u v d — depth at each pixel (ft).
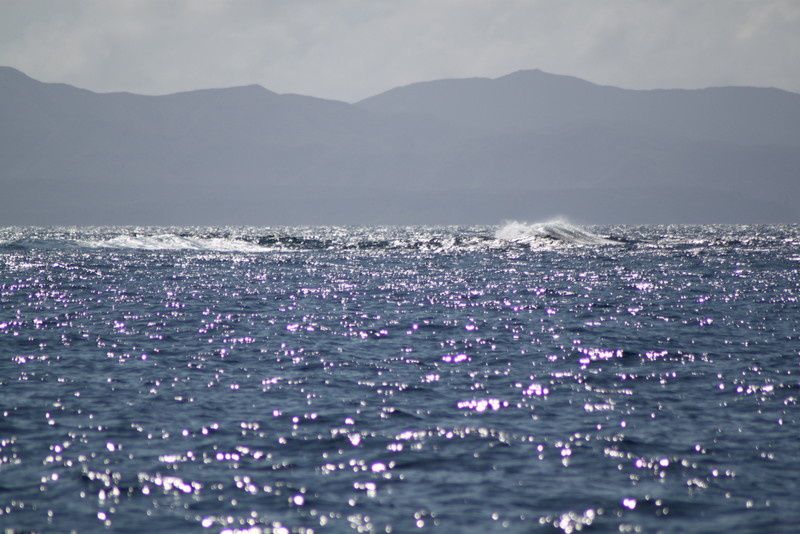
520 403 338.75
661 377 391.65
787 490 240.12
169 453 270.46
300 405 334.24
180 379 385.09
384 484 243.81
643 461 264.11
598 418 315.17
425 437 288.92
